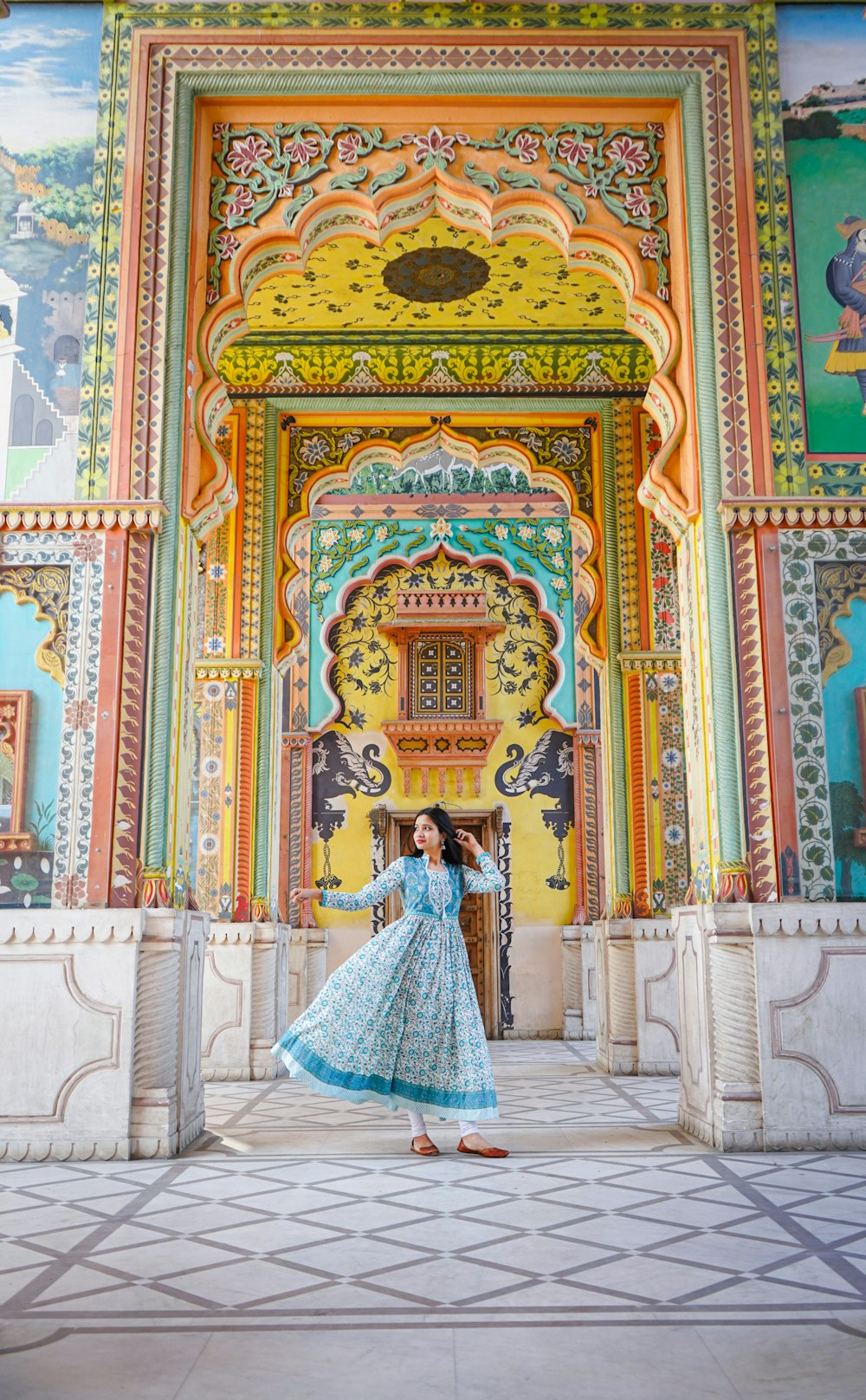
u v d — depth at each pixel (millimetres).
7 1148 3967
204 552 7492
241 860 7133
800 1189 3275
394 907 11016
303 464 7758
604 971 7367
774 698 4418
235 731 7246
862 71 5023
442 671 11383
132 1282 2316
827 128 4973
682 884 7191
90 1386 1753
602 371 7570
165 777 4367
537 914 11008
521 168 5117
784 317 4777
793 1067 4078
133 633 4469
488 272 6629
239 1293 2244
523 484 11617
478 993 10891
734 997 4156
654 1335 1985
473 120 5137
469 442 7793
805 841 4316
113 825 4309
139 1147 3982
